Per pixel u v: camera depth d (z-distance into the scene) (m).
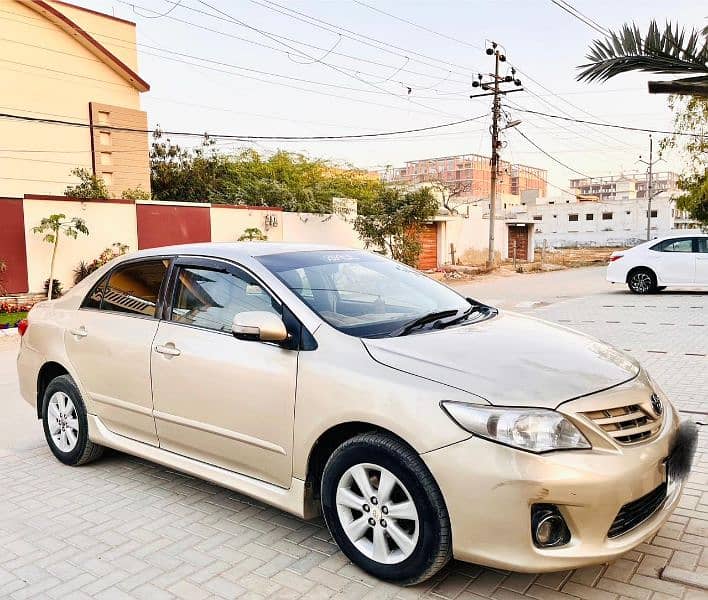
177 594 3.00
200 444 3.79
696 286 15.33
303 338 3.35
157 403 4.00
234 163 30.98
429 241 31.30
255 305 3.66
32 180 22.34
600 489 2.61
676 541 3.31
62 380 4.76
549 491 2.58
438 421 2.75
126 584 3.10
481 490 2.64
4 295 15.60
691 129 24.00
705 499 3.79
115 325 4.34
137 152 25.34
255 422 3.44
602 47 3.14
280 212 23.00
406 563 2.90
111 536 3.62
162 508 3.99
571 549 2.63
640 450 2.79
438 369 2.94
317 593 2.97
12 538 3.63
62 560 3.36
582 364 3.11
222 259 3.99
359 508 3.08
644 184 107.12
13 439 5.55
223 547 3.46
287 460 3.32
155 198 27.73
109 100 24.42
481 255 35.75
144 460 4.92
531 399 2.73
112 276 4.63
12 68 21.64
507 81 28.48
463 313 3.92
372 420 2.93
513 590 2.93
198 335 3.81
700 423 5.18
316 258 4.11
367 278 4.08
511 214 47.91
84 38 23.11
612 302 14.42
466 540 2.70
